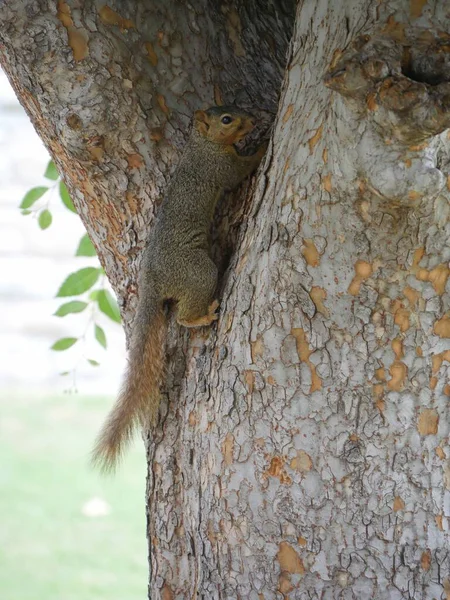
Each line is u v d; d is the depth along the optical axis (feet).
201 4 15.57
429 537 12.39
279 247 12.08
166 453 14.57
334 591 12.60
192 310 14.16
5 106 58.18
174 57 15.08
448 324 11.96
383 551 12.48
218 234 15.40
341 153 10.81
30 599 26.17
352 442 12.42
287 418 12.59
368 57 10.00
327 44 11.87
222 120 15.17
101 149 14.29
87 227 15.78
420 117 9.68
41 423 41.65
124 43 14.21
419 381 12.15
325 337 12.21
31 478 35.40
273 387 12.61
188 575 14.51
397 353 12.09
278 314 12.37
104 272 17.51
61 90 13.91
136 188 14.80
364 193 10.97
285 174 12.11
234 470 13.01
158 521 14.75
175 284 14.64
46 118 14.25
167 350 14.56
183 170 15.05
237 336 12.94
